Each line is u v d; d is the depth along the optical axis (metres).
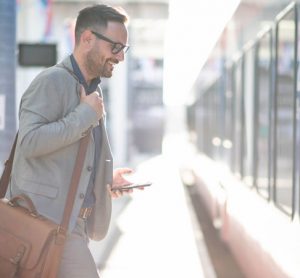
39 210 2.67
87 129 2.67
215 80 11.22
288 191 5.49
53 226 2.60
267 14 5.91
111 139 28.12
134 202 15.44
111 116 28.06
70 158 2.71
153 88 41.91
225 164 9.61
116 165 28.06
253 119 6.94
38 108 2.65
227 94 9.41
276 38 5.46
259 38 6.38
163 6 19.81
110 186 2.89
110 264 7.86
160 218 12.45
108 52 2.75
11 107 6.38
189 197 16.53
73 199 2.67
